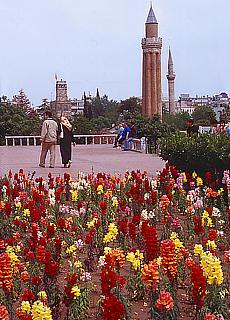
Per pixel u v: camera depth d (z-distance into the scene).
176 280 4.82
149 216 7.93
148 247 4.88
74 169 18.50
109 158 24.42
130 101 76.25
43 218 7.35
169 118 62.56
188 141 12.16
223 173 10.32
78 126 42.94
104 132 46.88
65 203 9.69
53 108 82.56
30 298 4.24
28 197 9.45
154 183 10.30
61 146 18.95
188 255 5.73
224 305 4.63
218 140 11.24
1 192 10.08
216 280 4.54
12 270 4.95
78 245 6.40
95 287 5.51
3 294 4.69
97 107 96.88
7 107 45.50
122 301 4.57
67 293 4.45
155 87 63.31
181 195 9.35
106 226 7.43
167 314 4.46
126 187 10.40
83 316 4.74
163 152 13.24
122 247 6.35
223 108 71.06
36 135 44.16
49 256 4.81
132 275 5.62
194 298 4.22
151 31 63.28
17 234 6.62
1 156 26.03
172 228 7.37
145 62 63.69
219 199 9.34
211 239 6.10
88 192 10.09
